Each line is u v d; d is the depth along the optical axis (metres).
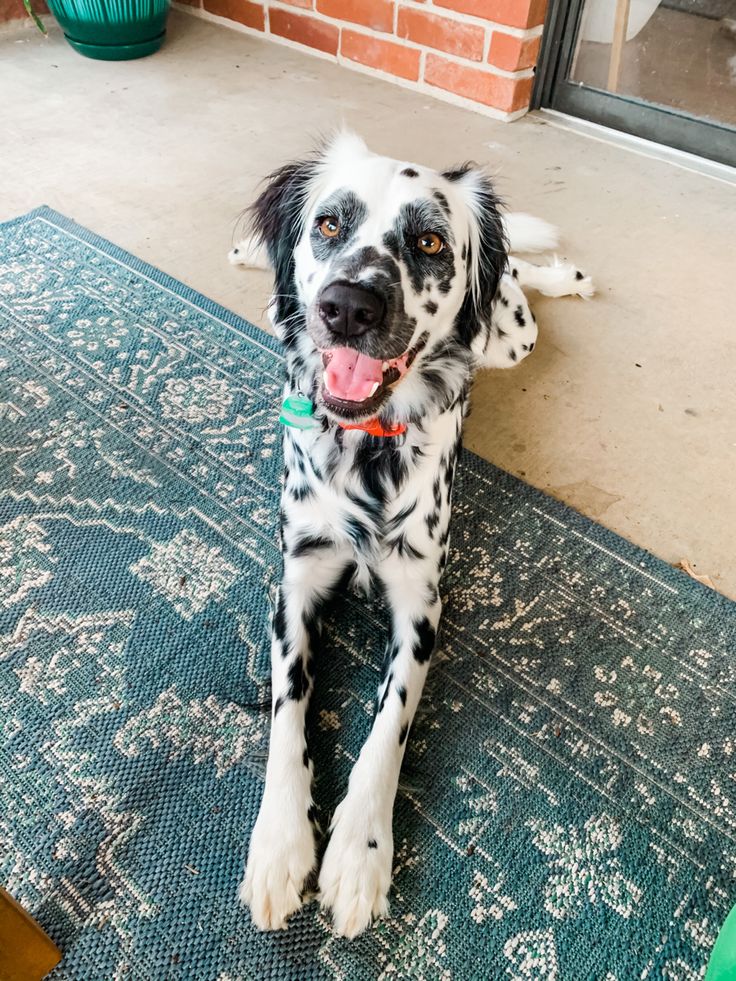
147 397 0.83
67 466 0.75
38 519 0.70
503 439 0.82
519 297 0.88
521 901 0.49
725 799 0.54
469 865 0.50
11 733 0.55
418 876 0.49
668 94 1.36
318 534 0.62
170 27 1.75
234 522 0.71
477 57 1.39
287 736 0.53
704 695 0.60
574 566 0.69
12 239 1.04
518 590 0.67
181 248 1.05
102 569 0.66
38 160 1.23
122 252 1.03
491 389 0.87
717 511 0.75
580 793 0.54
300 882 0.47
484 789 0.54
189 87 1.49
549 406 0.86
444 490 0.62
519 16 1.29
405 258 0.54
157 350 0.89
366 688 0.59
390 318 0.51
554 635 0.64
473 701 0.59
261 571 0.67
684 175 1.28
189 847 0.50
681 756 0.57
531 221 1.00
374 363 0.53
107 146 1.28
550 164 1.29
